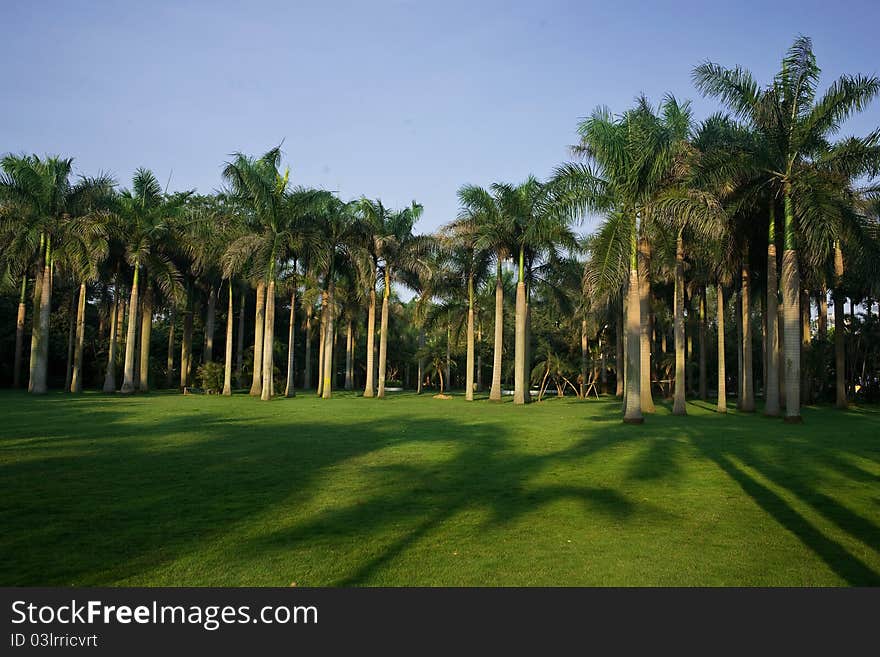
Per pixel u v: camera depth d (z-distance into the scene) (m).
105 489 9.63
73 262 33.19
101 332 46.59
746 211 24.73
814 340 38.97
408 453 13.77
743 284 28.02
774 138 22.34
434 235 38.41
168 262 37.59
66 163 34.59
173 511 8.47
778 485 10.70
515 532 7.76
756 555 6.99
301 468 11.74
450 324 41.12
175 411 23.75
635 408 21.39
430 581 6.14
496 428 19.39
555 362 40.62
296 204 34.47
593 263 20.89
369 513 8.57
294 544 7.16
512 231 34.62
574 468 12.17
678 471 11.93
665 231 26.06
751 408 27.86
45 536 7.27
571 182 22.33
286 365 55.97
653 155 21.17
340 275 40.19
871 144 21.19
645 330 28.62
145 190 37.66
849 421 23.28
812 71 21.94
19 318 42.41
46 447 13.58
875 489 10.41
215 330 55.28
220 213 38.47
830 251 23.56
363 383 67.62
